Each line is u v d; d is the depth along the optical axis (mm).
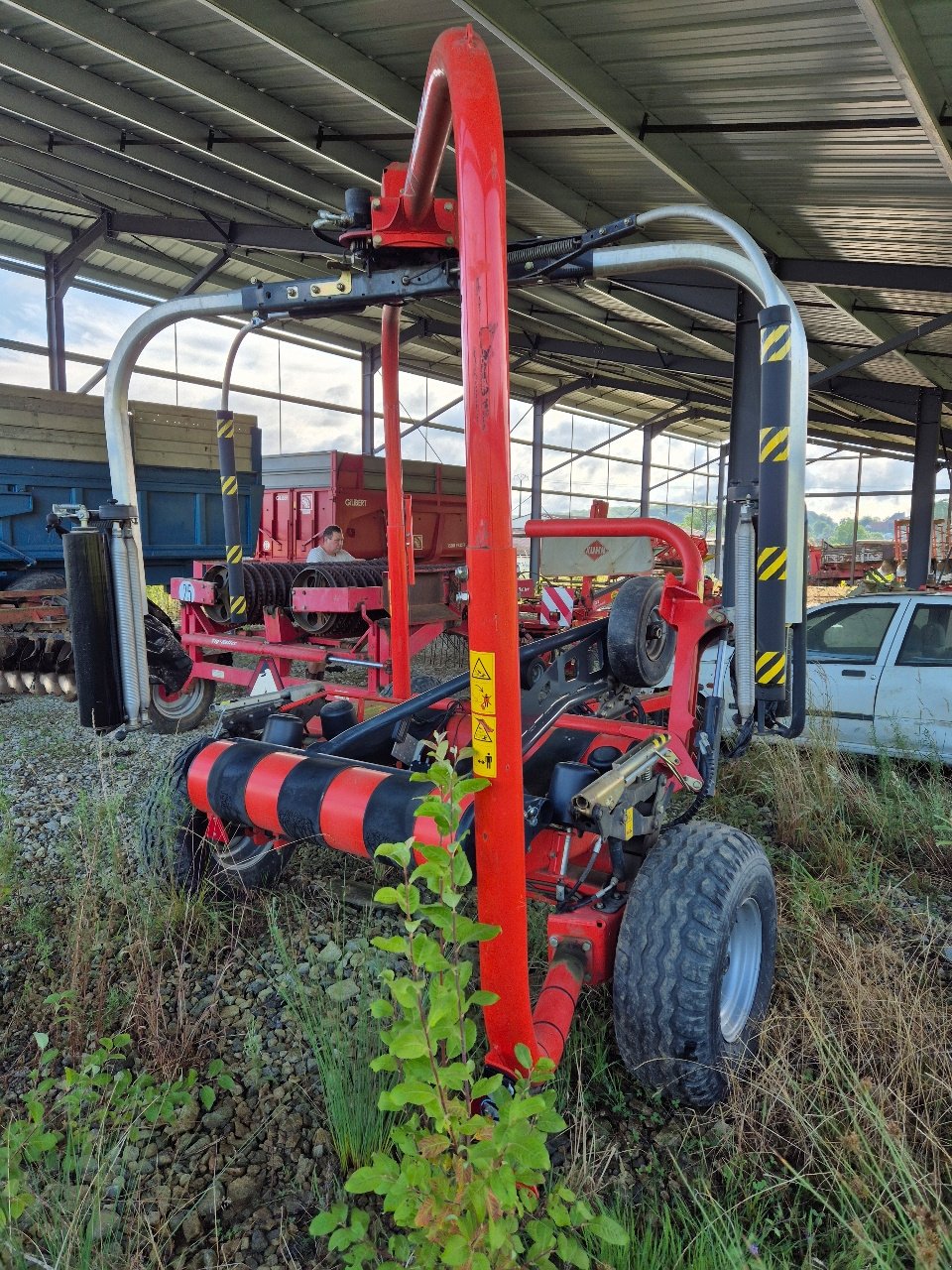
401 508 3393
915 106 5359
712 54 5582
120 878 3086
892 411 18672
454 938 1305
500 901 1484
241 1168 2002
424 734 3213
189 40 7207
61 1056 2371
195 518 8461
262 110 8188
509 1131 1183
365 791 2381
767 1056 2301
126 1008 2553
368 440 22766
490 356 1294
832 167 7062
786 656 2041
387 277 2182
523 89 6715
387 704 3465
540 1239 1286
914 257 9227
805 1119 1985
